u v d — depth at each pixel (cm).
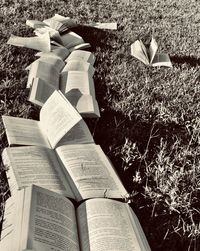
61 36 144
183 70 137
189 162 88
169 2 236
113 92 113
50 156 77
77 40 142
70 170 73
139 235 60
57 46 133
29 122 86
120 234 59
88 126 94
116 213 63
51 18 158
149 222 70
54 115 85
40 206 59
